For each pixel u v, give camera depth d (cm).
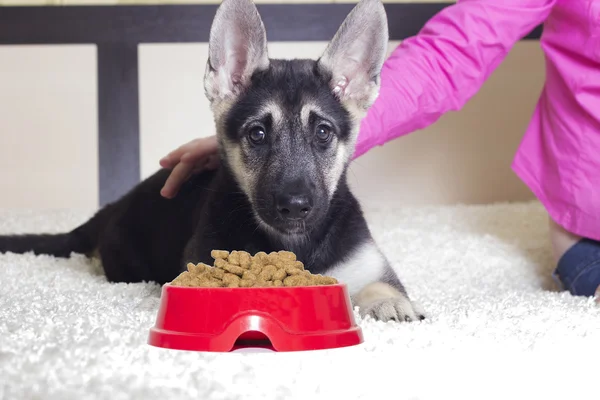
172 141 208
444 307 110
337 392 79
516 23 131
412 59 131
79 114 206
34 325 90
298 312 85
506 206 184
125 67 205
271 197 109
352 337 88
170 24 205
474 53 131
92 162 207
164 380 78
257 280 88
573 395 85
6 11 203
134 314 98
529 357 88
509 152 212
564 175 131
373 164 212
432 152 212
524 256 154
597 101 127
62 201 208
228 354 84
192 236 120
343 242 114
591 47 127
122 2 206
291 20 205
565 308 107
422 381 82
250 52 116
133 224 137
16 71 205
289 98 113
